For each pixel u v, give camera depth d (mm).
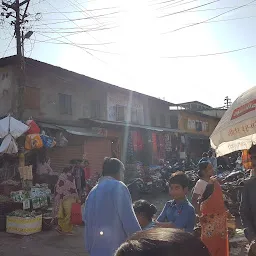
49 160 14164
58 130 14391
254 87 3432
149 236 938
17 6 13266
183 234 959
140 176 16391
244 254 5074
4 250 6930
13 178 12250
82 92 18031
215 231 3768
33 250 6945
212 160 15523
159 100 23984
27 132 11625
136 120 21969
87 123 17312
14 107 14508
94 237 3090
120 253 917
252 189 3471
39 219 8531
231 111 3436
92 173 16438
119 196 3064
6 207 8805
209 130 33281
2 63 14656
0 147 10805
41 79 15844
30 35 13516
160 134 20844
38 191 9891
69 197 8391
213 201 3807
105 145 17516
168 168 17734
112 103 19844
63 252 6828
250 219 3457
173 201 3590
